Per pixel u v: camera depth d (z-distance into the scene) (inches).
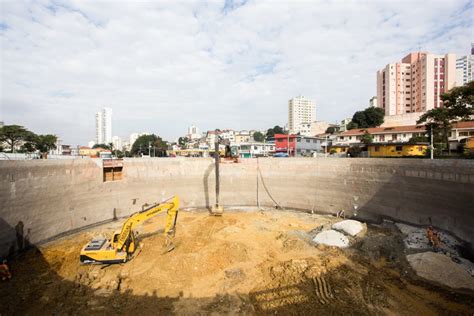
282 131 5270.7
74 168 1089.4
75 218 1082.7
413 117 2755.9
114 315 536.7
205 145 3799.2
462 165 820.0
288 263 724.7
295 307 550.3
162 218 1241.4
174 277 669.9
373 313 531.5
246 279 669.3
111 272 700.7
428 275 664.4
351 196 1238.3
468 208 796.6
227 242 884.6
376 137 2272.4
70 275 689.0
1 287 638.5
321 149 2379.4
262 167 1507.1
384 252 813.9
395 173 1066.1
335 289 605.6
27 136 2208.4
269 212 1360.7
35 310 551.8
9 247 820.6
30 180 902.4
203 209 1439.5
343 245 885.8
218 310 552.4
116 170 1310.3
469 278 634.8
